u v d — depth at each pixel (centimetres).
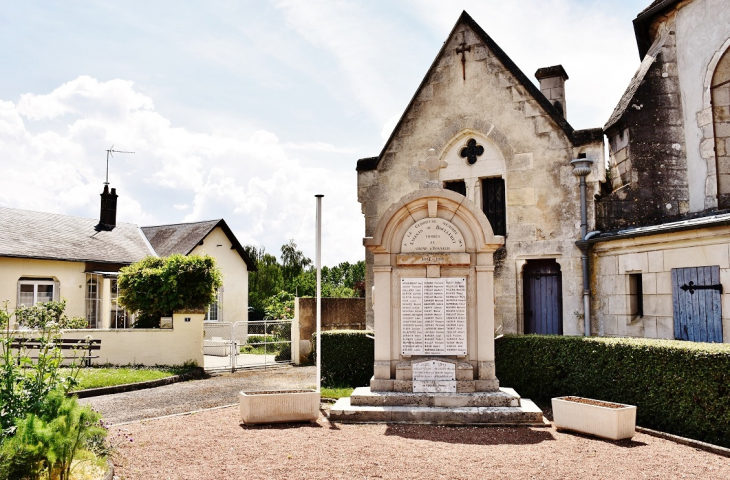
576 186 1366
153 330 1733
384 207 1569
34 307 1631
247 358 2089
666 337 1109
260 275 4262
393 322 1010
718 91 1270
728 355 738
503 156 1449
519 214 1420
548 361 1077
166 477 602
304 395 891
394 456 686
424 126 1547
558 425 848
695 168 1309
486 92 1480
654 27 1453
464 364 977
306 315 1936
